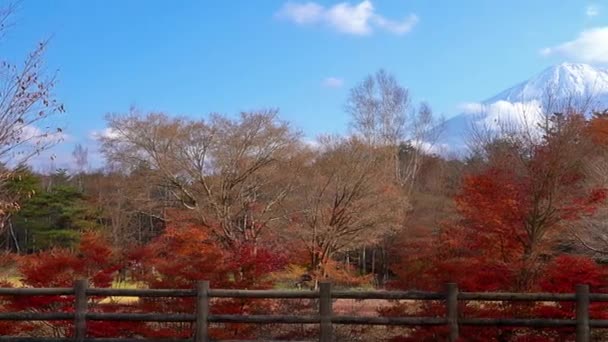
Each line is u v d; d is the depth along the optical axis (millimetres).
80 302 8750
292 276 24625
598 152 18500
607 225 14438
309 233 29531
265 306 10398
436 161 51688
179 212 30656
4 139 11602
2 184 12539
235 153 32219
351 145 33344
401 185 38438
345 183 31125
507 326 8438
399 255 29484
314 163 32344
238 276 10391
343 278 28375
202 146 32219
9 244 43594
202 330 8617
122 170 43031
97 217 42844
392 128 63969
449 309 8461
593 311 8727
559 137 10750
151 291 8812
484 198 10164
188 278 10078
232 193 31812
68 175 56719
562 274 9164
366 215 31297
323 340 8516
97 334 9180
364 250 36938
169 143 32188
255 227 30672
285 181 32094
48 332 10531
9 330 10109
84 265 10875
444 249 11641
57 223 43969
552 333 9094
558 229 10656
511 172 10453
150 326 9969
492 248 10297
